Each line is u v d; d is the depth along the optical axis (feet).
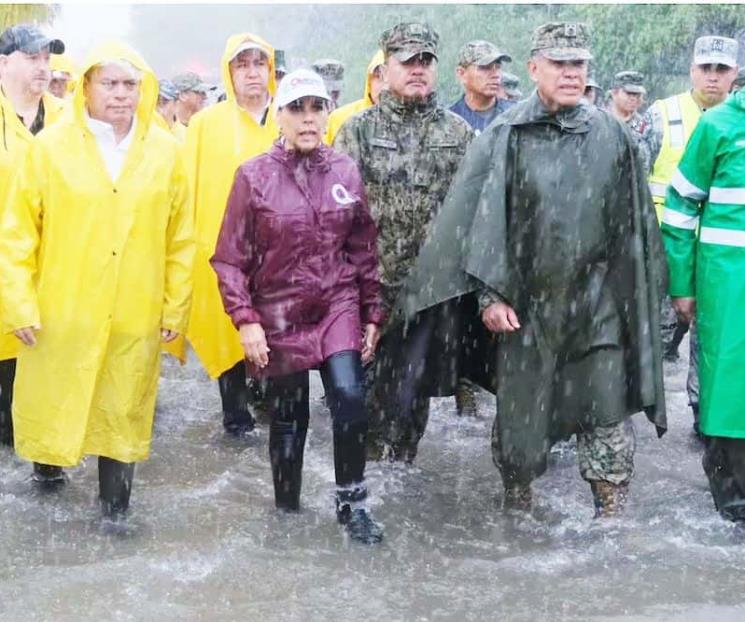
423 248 18.42
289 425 18.10
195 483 20.15
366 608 14.98
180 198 18.03
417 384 19.53
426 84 20.15
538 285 18.03
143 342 17.61
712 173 18.43
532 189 17.89
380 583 15.78
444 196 20.39
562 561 16.72
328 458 21.53
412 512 18.79
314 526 17.90
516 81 37.96
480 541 17.54
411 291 18.45
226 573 15.94
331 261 17.46
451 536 17.76
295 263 17.28
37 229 17.49
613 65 71.26
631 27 70.03
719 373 18.24
